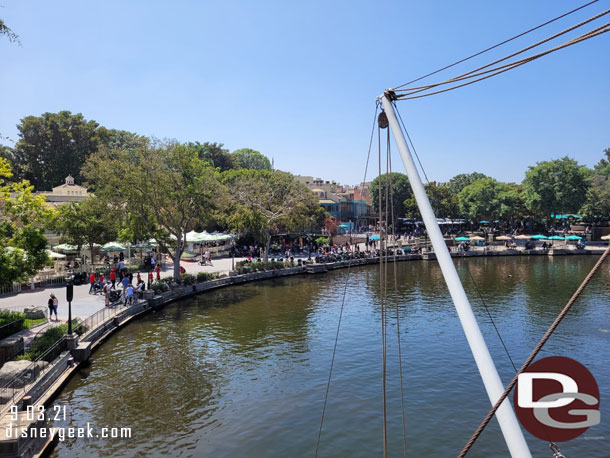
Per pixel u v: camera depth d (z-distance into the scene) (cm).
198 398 2128
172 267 5956
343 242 9162
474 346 664
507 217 11019
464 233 10656
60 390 2184
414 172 819
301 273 6269
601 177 11550
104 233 5600
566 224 11238
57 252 5934
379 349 2844
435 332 3219
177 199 4438
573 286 5034
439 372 2444
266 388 2244
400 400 2102
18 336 2461
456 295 707
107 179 4300
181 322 3503
